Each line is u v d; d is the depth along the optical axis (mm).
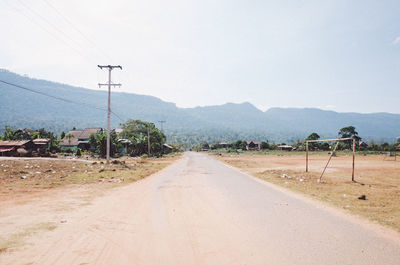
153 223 5691
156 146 57156
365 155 54469
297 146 104500
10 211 6234
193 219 6039
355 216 6426
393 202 8219
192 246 4371
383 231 5238
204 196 8961
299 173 17672
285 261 3779
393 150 62312
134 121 63125
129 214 6414
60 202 7480
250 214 6523
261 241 4613
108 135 22547
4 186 9492
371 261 3791
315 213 6672
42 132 53156
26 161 17266
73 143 58000
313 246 4383
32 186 9914
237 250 4203
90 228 5188
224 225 5570
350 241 4637
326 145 85688
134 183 12297
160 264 3670
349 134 85750
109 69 23281
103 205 7312
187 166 25312
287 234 5000
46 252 3926
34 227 5078
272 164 28719
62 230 4980
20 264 3482
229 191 10062
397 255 4020
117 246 4309
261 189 10664
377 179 14859
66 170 15883
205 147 154250
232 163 29953
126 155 48750
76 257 3799
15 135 42719
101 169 17031
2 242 4227
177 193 9539
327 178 15070
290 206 7473
